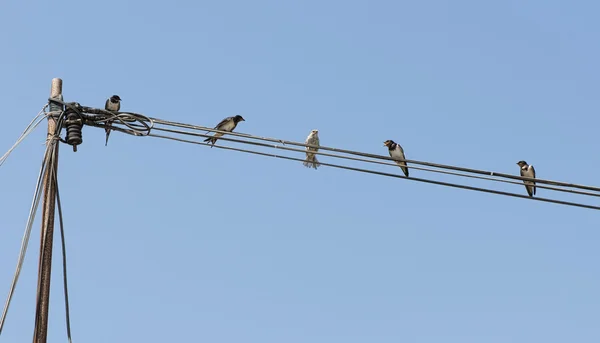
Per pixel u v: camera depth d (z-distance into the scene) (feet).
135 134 52.37
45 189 46.62
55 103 49.47
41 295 43.86
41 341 43.14
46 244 44.98
